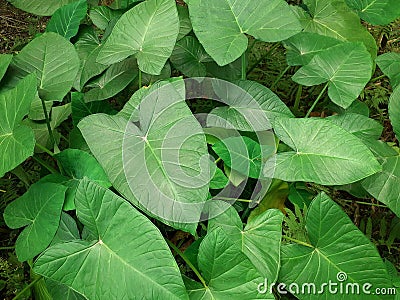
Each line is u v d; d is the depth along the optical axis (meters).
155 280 0.81
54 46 1.11
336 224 0.94
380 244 1.22
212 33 1.08
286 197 1.16
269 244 0.92
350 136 0.97
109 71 1.20
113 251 0.84
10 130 0.93
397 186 1.04
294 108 1.41
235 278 0.86
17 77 1.10
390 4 1.26
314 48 1.24
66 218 0.98
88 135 0.93
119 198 0.85
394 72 1.20
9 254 1.15
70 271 0.83
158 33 1.07
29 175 1.26
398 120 1.06
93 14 1.31
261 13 1.11
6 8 1.84
